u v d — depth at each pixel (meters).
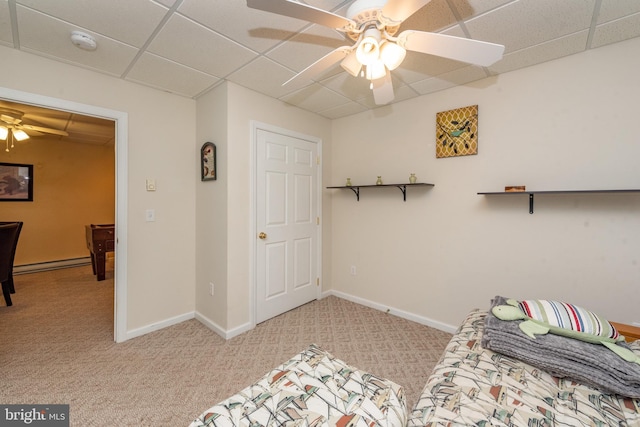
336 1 1.46
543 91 2.08
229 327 2.48
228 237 2.46
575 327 1.17
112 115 2.32
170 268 2.70
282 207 2.93
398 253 2.92
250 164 2.59
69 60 2.06
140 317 2.50
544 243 2.11
